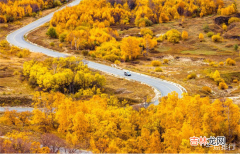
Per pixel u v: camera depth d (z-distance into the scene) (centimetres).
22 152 3494
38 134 4581
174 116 4919
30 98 6869
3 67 9162
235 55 12488
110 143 4100
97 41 13412
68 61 9444
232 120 4569
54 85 7581
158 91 7769
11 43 13150
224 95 7938
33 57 10869
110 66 10481
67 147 3947
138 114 5262
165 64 11481
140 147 4184
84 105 5238
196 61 11838
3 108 6462
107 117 4972
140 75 9400
